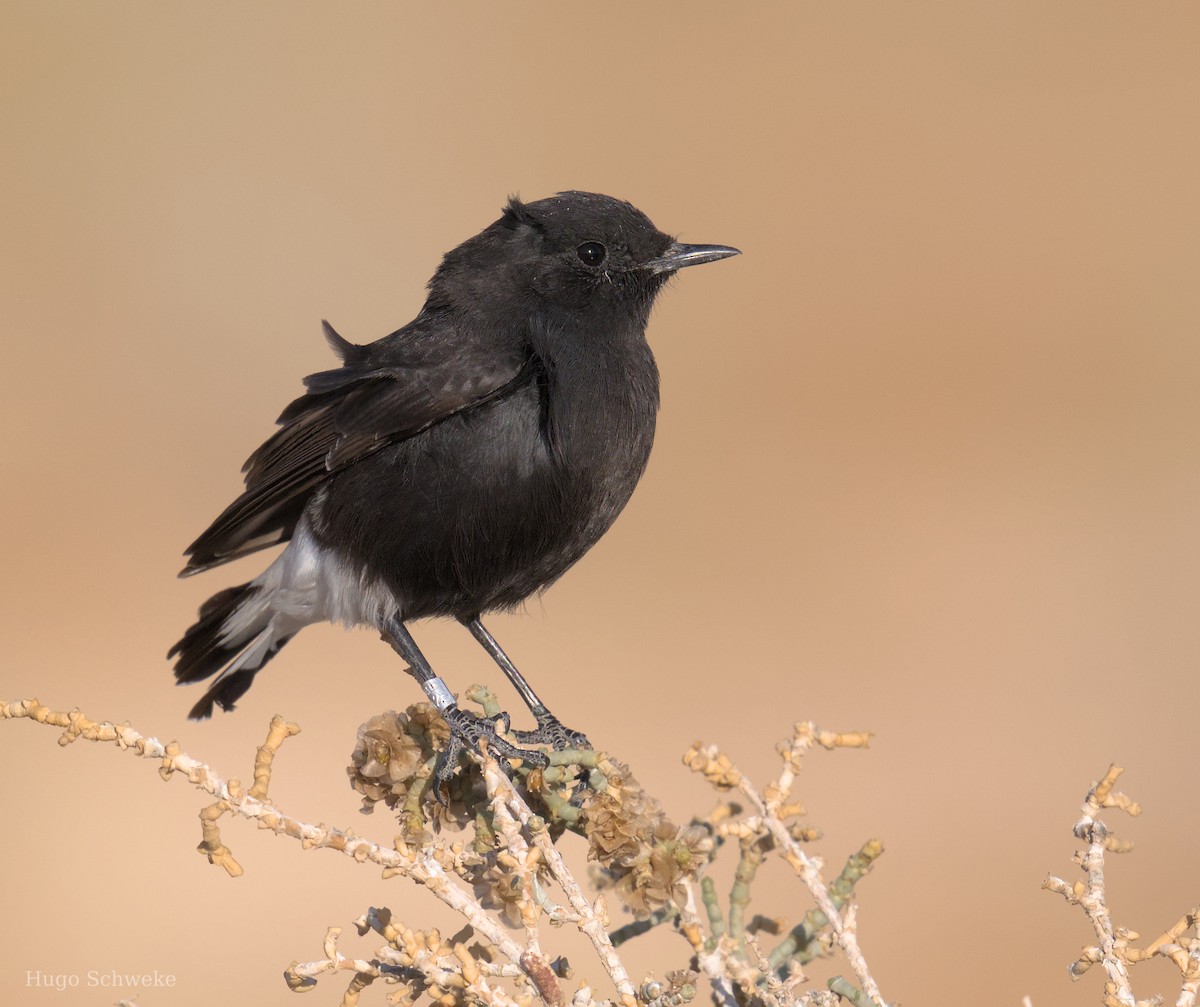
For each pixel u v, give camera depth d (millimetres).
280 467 11180
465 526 10812
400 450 10820
